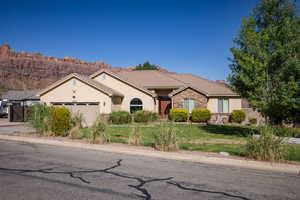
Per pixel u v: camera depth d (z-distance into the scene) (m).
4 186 5.43
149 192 5.17
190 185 5.70
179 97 24.48
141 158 8.73
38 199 4.67
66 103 24.42
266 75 11.91
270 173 6.91
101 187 5.44
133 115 22.64
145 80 28.19
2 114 34.81
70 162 7.92
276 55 11.66
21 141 12.72
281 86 11.59
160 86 25.92
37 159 8.33
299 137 12.41
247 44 12.51
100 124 11.69
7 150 10.08
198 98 23.97
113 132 15.38
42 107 14.50
